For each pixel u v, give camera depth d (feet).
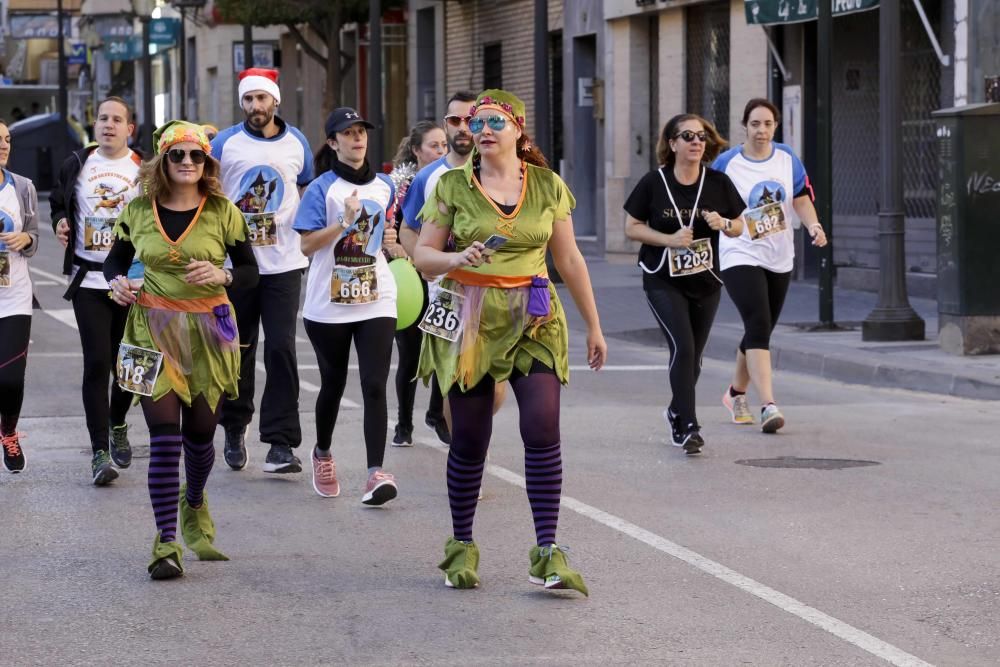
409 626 24.82
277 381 38.27
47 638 24.27
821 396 52.60
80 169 37.78
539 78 95.20
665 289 41.27
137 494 35.96
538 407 26.32
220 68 216.95
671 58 105.91
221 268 28.94
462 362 26.37
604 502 34.50
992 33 70.44
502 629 24.61
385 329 34.78
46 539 31.30
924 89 80.74
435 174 35.83
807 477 37.29
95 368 37.40
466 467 27.20
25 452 41.63
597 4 114.93
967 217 56.75
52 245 140.56
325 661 22.99
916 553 29.55
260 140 38.37
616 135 113.29
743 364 45.85
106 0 254.47
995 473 37.65
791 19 83.71
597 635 24.21
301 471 38.68
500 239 25.71
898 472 37.81
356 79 175.42
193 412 28.89
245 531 32.01
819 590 26.86
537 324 26.50
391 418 47.21
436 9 144.05
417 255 26.55
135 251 29.22
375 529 32.17
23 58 338.54
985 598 26.32
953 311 57.57
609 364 62.39
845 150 88.38
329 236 34.30
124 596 26.81
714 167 45.21
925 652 23.27
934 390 52.90
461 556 27.37
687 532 31.42
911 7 80.94
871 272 85.05
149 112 168.35
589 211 121.60
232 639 24.18
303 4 140.77
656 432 44.65
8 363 37.99
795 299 81.56
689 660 22.90
